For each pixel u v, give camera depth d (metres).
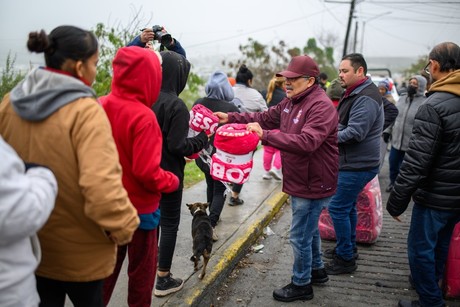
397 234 4.93
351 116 3.55
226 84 3.95
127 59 2.05
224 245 4.06
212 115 3.11
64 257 1.75
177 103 2.73
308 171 2.99
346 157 3.62
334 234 4.54
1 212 1.31
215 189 4.25
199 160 4.09
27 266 1.53
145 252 2.37
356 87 3.62
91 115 1.62
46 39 1.61
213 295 3.43
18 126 1.67
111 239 1.80
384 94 7.14
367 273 3.87
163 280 3.06
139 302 2.45
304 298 3.36
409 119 6.34
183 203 5.27
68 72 1.69
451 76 2.65
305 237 3.19
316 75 2.98
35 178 1.47
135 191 2.20
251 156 3.08
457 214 2.87
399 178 2.81
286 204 6.00
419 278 3.00
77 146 1.60
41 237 1.72
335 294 3.47
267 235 4.84
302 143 2.77
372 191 4.36
